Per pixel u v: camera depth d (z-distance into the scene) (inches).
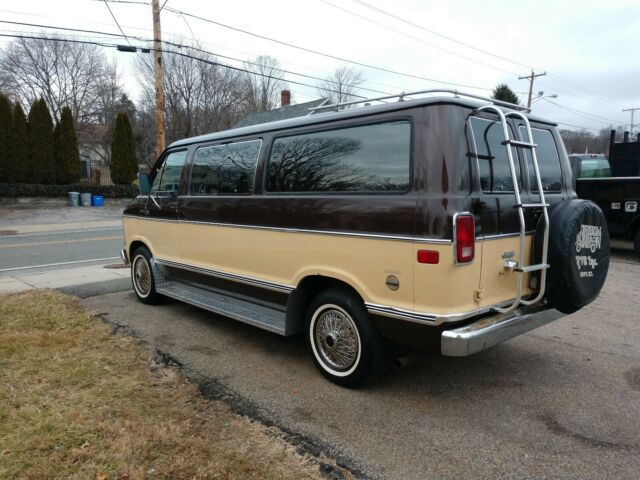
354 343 145.5
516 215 138.7
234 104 1518.2
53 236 594.9
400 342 133.5
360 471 107.0
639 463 110.6
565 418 131.5
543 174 163.2
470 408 137.1
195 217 206.4
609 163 496.1
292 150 162.9
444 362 171.6
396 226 128.4
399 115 131.6
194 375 157.8
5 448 111.0
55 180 1007.6
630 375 160.4
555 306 145.7
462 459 112.0
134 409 131.5
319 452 114.1
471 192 125.2
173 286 229.6
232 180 188.5
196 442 115.3
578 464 110.1
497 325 127.6
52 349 174.2
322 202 148.5
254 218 174.7
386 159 134.0
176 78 1412.4
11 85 1592.0
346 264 142.3
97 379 150.4
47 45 1596.9
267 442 117.7
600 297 264.5
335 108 174.2
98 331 197.2
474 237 123.9
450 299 121.9
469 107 129.6
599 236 149.8
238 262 185.5
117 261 403.5
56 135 1015.0
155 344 187.0
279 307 175.6
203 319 221.1
